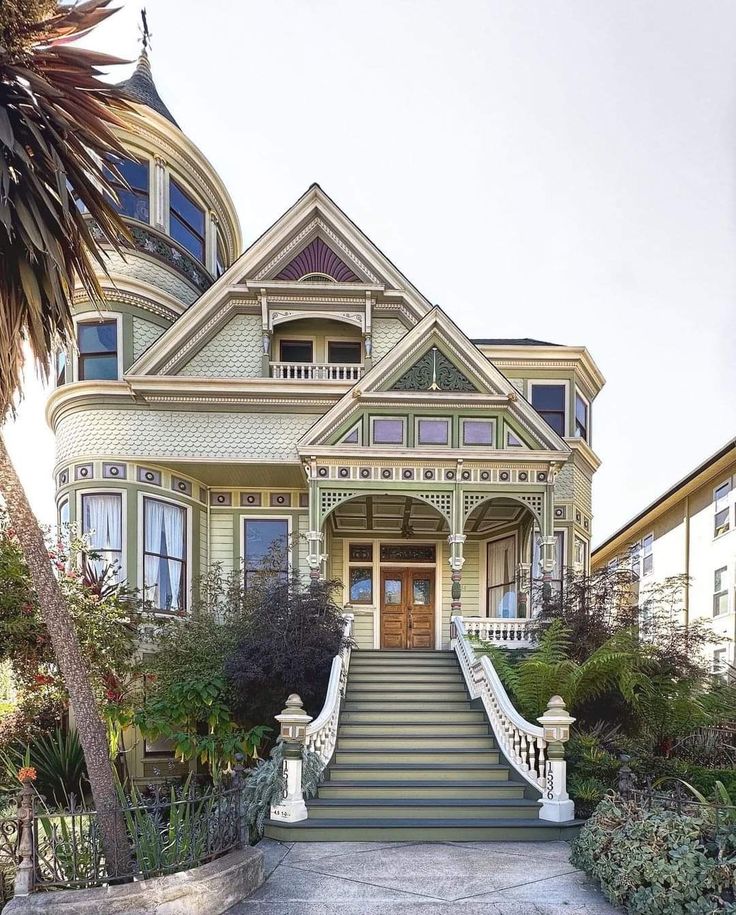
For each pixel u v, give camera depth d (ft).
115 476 50.19
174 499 52.65
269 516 56.65
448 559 59.67
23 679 38.68
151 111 53.93
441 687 42.16
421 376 49.75
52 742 38.34
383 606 59.41
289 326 56.80
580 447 59.26
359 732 37.42
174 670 41.22
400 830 29.14
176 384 50.98
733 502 72.23
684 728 39.60
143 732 39.47
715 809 21.36
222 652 42.14
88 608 38.75
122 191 53.67
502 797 32.35
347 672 42.93
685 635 43.78
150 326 54.19
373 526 59.62
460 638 44.75
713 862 19.52
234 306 55.31
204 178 61.26
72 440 51.26
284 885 23.39
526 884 23.48
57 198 22.91
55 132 22.66
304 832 29.04
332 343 57.41
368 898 22.18
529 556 53.88
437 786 32.48
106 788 20.90
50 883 19.56
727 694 45.62
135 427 51.06
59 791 36.17
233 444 51.67
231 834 23.26
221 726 40.42
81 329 52.42
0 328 22.97
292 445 51.96
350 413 48.88
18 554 35.55
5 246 22.75
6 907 18.78
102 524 49.52
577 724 39.65
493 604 58.23
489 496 48.01
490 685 37.24
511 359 61.00
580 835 24.79
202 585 50.34
